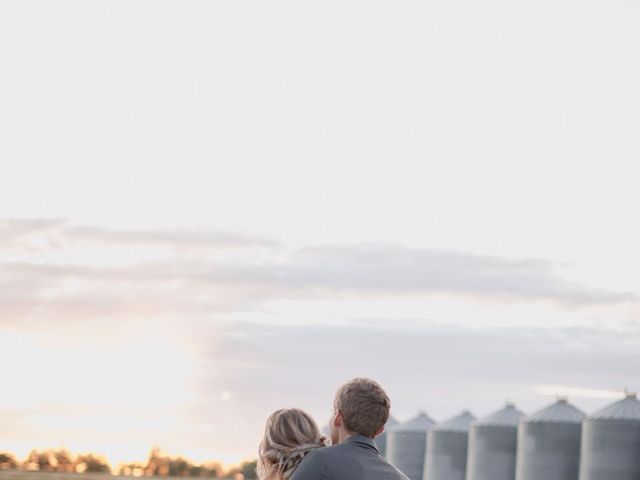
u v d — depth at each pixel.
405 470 44.41
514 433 37.72
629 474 31.38
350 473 5.29
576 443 34.22
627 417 31.80
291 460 5.73
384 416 5.53
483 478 37.91
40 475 61.91
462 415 42.28
